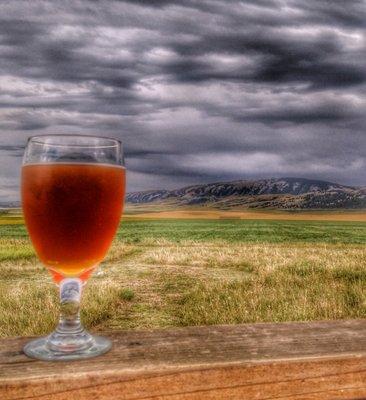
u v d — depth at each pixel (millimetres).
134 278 16594
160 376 852
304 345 980
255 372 880
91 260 974
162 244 43562
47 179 900
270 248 35156
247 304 9461
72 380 820
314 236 70500
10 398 802
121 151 1057
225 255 25938
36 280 15461
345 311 9016
